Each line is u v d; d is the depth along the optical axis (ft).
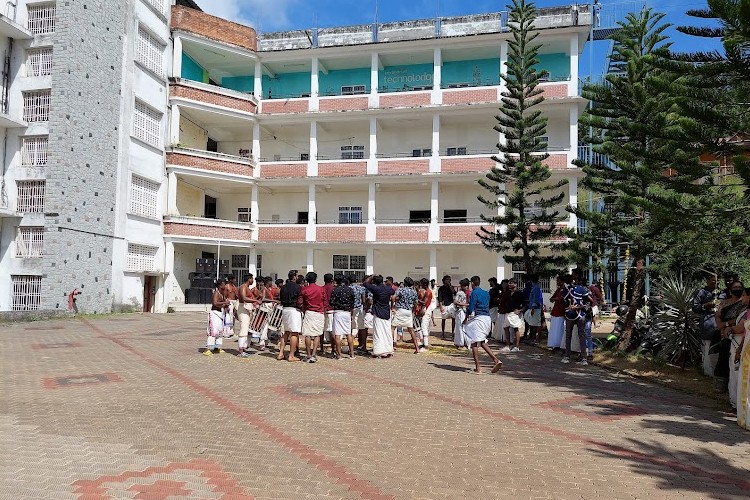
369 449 19.12
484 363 39.86
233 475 16.39
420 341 49.01
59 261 71.36
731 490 16.10
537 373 36.01
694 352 36.65
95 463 17.21
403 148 98.32
